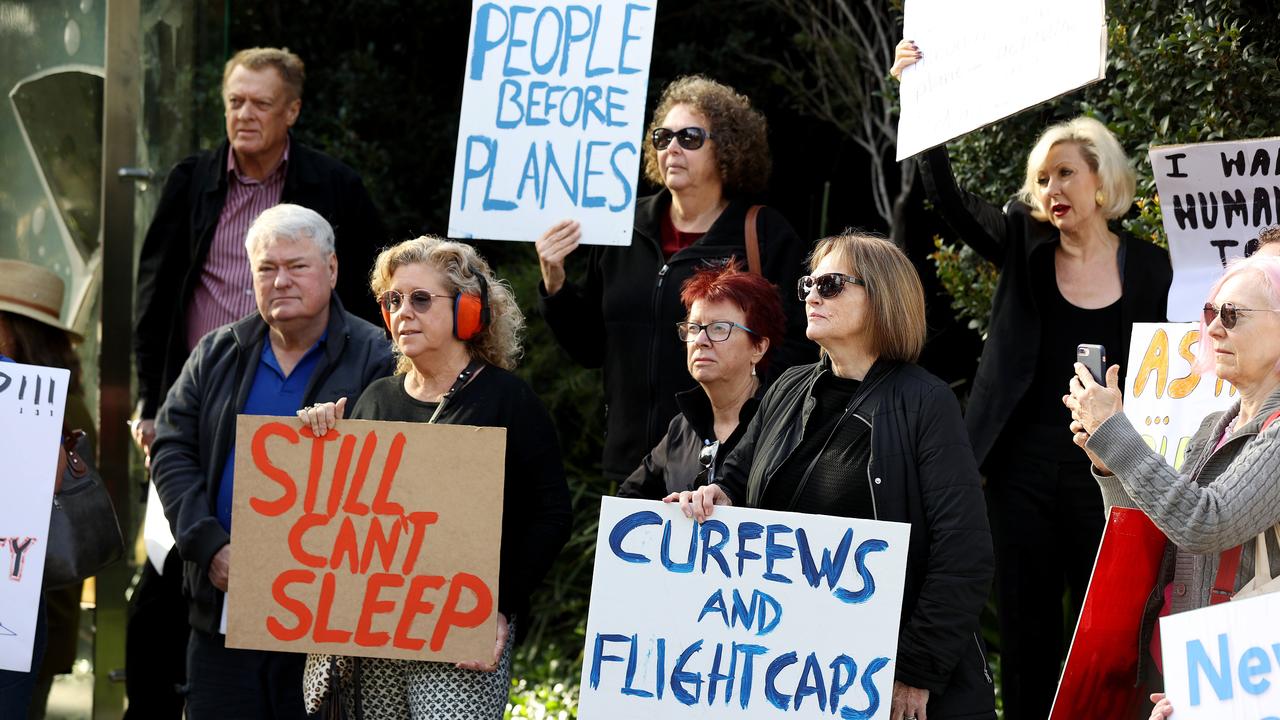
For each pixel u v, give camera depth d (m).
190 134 16.14
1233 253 10.59
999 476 11.70
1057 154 11.45
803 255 12.42
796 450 8.59
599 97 11.72
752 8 21.50
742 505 9.03
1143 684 8.26
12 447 9.99
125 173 14.59
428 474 9.02
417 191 23.34
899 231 18.92
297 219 10.81
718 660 8.17
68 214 15.15
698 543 8.25
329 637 9.05
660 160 12.49
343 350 11.02
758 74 22.06
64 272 15.20
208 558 10.39
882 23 20.20
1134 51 12.55
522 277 20.73
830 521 8.09
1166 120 12.23
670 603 8.25
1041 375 11.62
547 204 11.77
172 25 15.55
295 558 9.09
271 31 23.31
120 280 14.62
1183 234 10.75
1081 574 11.48
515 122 11.85
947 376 17.97
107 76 14.52
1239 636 7.11
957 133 9.93
